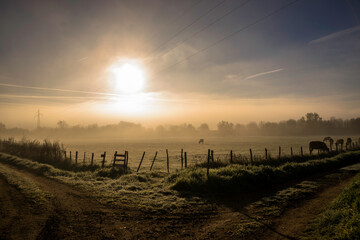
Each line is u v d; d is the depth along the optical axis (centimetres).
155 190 1314
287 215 922
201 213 955
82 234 729
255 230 778
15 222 804
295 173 1814
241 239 714
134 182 1541
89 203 1058
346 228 683
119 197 1162
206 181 1380
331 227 740
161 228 798
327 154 3198
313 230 764
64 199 1110
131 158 3788
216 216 923
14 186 1354
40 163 2489
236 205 1067
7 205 994
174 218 895
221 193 1275
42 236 702
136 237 722
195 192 1273
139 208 999
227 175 1471
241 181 1391
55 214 896
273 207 1020
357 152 3131
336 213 818
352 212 777
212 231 775
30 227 765
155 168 2469
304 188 1373
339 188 1377
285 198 1152
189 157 3850
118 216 902
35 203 1027
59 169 2188
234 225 825
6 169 2072
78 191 1284
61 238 694
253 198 1185
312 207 1016
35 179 1630
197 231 776
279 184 1506
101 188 1345
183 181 1362
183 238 721
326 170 2094
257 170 1588
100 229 774
